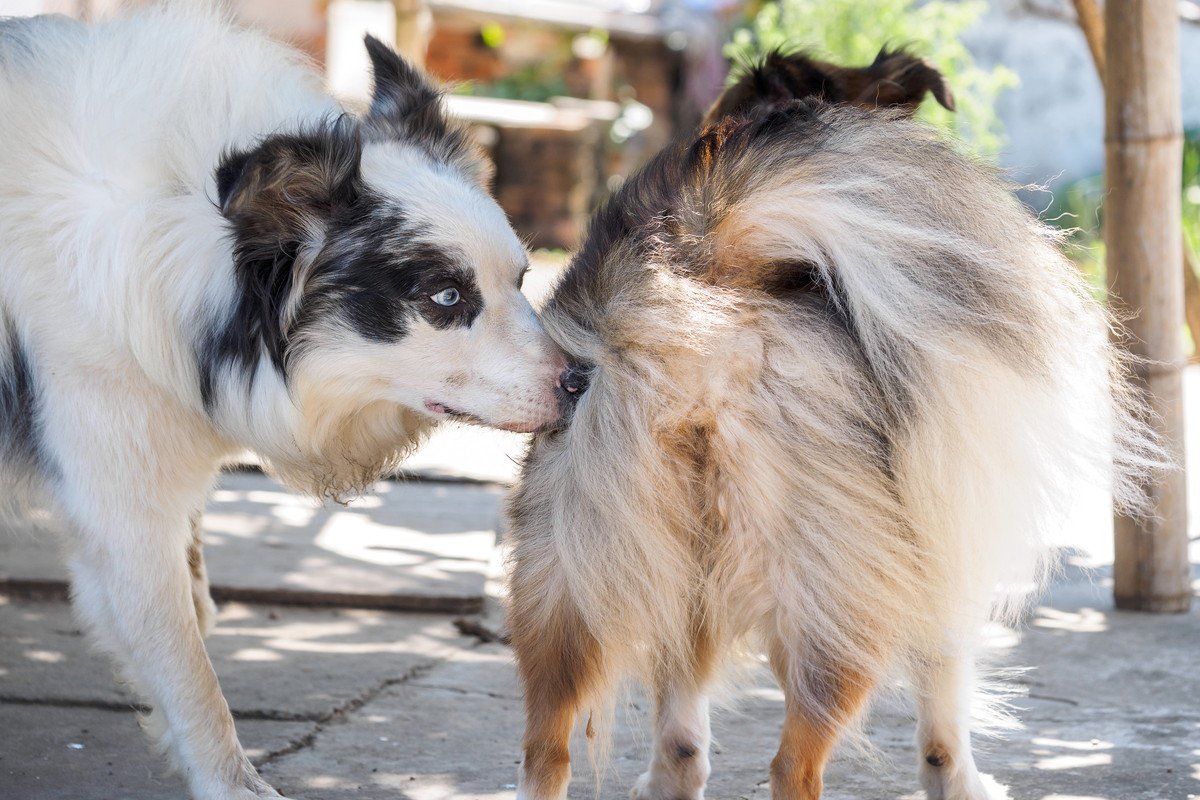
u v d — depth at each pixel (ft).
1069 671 14.10
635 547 8.93
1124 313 15.67
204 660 10.36
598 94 62.80
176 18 11.03
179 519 10.48
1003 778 11.11
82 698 12.76
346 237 10.19
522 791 9.41
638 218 9.75
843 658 8.78
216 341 10.16
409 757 11.64
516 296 10.53
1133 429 11.98
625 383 9.04
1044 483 9.39
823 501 8.70
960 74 42.11
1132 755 11.66
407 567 17.62
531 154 55.21
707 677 10.31
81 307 9.98
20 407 10.36
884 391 8.86
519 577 9.59
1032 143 53.26
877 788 11.09
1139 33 15.47
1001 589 9.92
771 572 8.80
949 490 8.99
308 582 16.69
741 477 8.74
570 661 9.32
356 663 14.30
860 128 9.50
